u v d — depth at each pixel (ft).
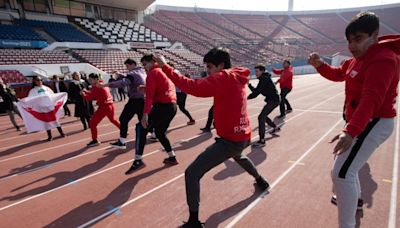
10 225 9.61
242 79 8.47
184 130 23.45
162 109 13.67
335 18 169.58
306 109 32.68
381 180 12.12
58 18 75.72
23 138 22.66
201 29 134.72
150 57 13.80
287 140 19.06
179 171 13.96
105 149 18.39
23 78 46.62
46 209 10.61
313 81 80.38
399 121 24.63
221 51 8.39
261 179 11.37
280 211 9.89
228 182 12.41
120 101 47.96
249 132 8.86
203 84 7.46
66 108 33.47
